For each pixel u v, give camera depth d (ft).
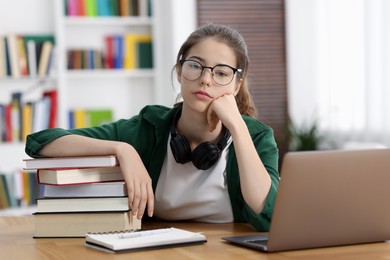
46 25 19.20
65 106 18.81
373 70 19.45
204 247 5.90
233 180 7.36
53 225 6.62
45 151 7.07
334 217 5.77
